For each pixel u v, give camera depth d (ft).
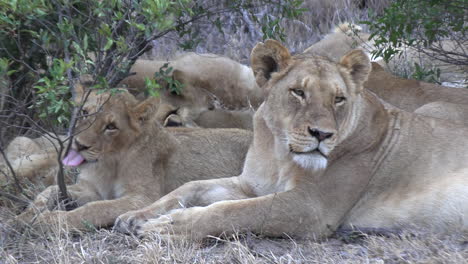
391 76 41.55
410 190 27.84
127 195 29.22
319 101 25.32
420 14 38.45
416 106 40.37
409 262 23.57
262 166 28.60
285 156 27.43
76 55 27.78
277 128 26.58
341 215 27.50
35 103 31.01
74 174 32.60
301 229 26.68
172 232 25.89
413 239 25.80
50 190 29.40
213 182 29.55
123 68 29.35
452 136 28.76
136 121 29.58
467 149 28.32
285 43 56.29
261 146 28.60
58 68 25.20
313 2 61.93
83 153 28.12
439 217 27.32
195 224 25.90
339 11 60.75
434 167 28.09
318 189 27.12
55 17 32.27
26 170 32.09
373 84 41.14
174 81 34.22
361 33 55.36
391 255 24.53
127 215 26.96
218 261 24.16
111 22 31.60
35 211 27.35
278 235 26.58
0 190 29.58
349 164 27.61
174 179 31.89
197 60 46.39
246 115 45.16
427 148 28.50
